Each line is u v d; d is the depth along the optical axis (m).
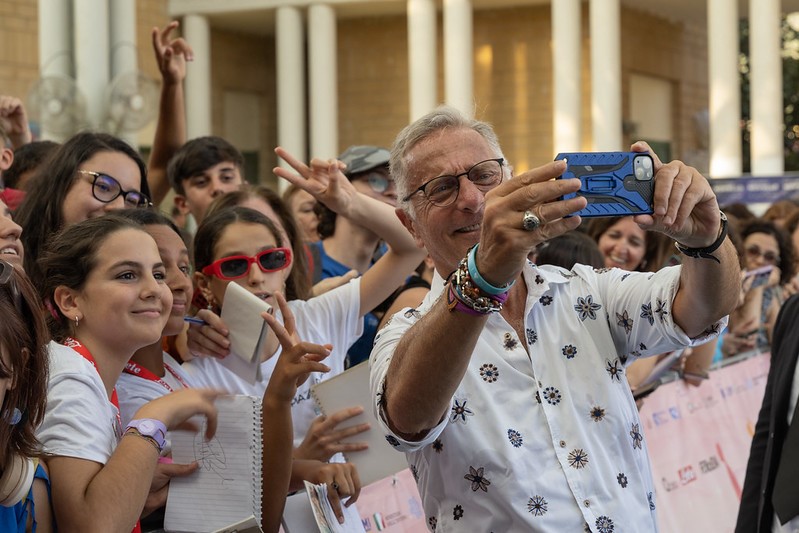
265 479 2.62
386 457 2.85
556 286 2.39
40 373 2.10
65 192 3.26
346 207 3.43
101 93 11.45
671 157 20.45
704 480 4.55
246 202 3.85
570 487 2.21
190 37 19.11
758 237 5.93
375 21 20.02
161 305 2.53
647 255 4.71
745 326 5.32
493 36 19.42
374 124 20.09
